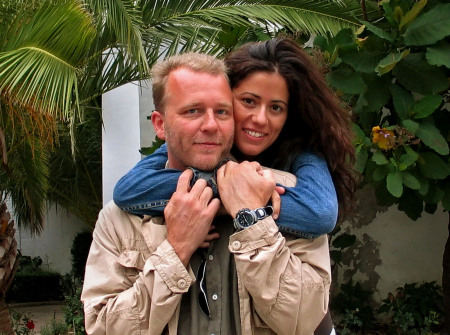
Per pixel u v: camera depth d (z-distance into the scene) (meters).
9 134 5.44
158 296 1.53
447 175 3.62
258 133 1.77
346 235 4.79
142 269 1.65
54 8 4.07
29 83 3.98
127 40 4.34
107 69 4.98
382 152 3.66
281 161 1.89
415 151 3.67
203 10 4.97
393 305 5.22
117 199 1.72
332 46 3.62
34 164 6.34
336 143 1.86
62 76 4.18
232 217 1.63
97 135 8.65
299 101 1.81
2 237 5.58
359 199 5.59
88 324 1.63
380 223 5.52
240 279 1.55
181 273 1.54
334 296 5.57
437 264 5.33
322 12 5.09
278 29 5.19
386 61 3.44
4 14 4.30
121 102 5.36
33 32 4.12
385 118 4.03
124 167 5.32
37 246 12.61
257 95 1.75
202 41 5.12
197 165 1.65
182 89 1.62
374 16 4.73
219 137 1.65
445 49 3.47
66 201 9.63
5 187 7.07
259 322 1.58
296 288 1.53
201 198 1.60
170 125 1.65
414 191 3.95
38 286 11.61
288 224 1.62
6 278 5.64
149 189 1.68
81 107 4.86
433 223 5.35
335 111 1.88
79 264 11.68
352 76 3.57
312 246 1.66
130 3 4.59
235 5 5.13
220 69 1.67
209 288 1.60
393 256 5.46
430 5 3.77
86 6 4.52
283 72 1.76
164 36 5.04
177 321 1.58
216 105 1.63
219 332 1.55
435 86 3.55
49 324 8.25
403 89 3.63
